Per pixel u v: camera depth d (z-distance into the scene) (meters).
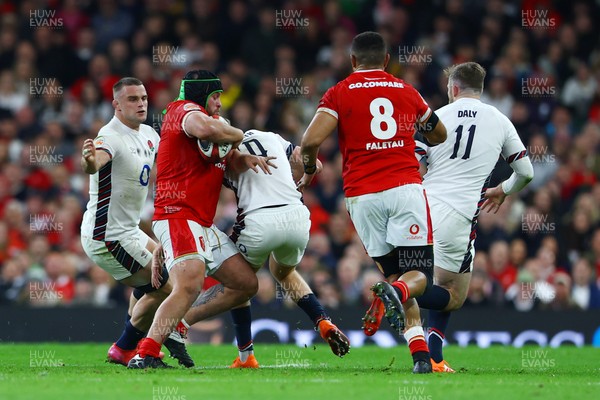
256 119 62.94
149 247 31.00
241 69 66.69
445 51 68.94
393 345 43.75
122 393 21.69
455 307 29.77
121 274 30.64
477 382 24.70
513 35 69.19
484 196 30.92
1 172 60.16
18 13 71.00
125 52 66.50
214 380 24.47
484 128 30.00
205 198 28.03
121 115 30.31
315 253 52.59
